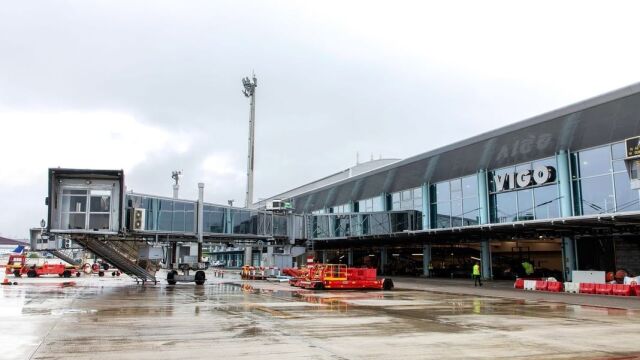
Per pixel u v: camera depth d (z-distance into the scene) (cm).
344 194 5694
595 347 1103
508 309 1894
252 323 1439
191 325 1391
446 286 3312
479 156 3709
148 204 3106
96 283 3550
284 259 4150
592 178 3130
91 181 2658
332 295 2536
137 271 3488
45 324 1395
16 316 1571
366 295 2555
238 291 2761
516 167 3675
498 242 4259
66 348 1051
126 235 3120
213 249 10338
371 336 1225
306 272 3256
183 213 3347
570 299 2345
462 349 1069
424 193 4556
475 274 3338
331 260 6369
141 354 993
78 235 2827
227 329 1322
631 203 2873
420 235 4006
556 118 2928
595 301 2245
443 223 4344
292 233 4169
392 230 4581
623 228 3078
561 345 1124
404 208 4875
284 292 2714
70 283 3528
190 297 2325
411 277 4803
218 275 5222
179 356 976
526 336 1245
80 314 1628
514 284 3303
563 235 3475
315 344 1112
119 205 2652
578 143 3152
